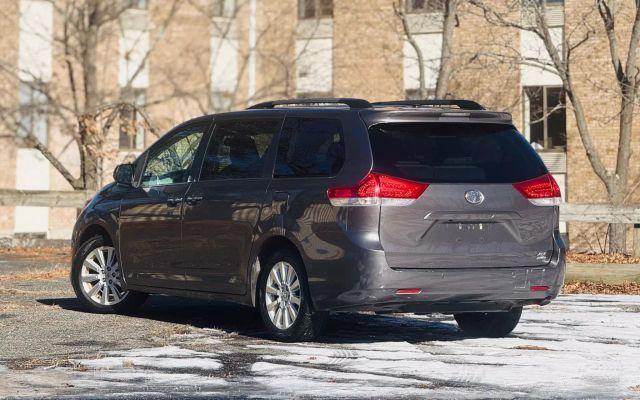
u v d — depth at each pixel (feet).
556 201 69.26
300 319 67.77
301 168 69.36
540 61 188.03
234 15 268.62
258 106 75.61
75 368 57.47
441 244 65.82
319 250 66.44
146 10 265.75
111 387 52.19
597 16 233.35
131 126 213.87
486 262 66.80
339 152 67.26
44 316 80.79
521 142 69.46
